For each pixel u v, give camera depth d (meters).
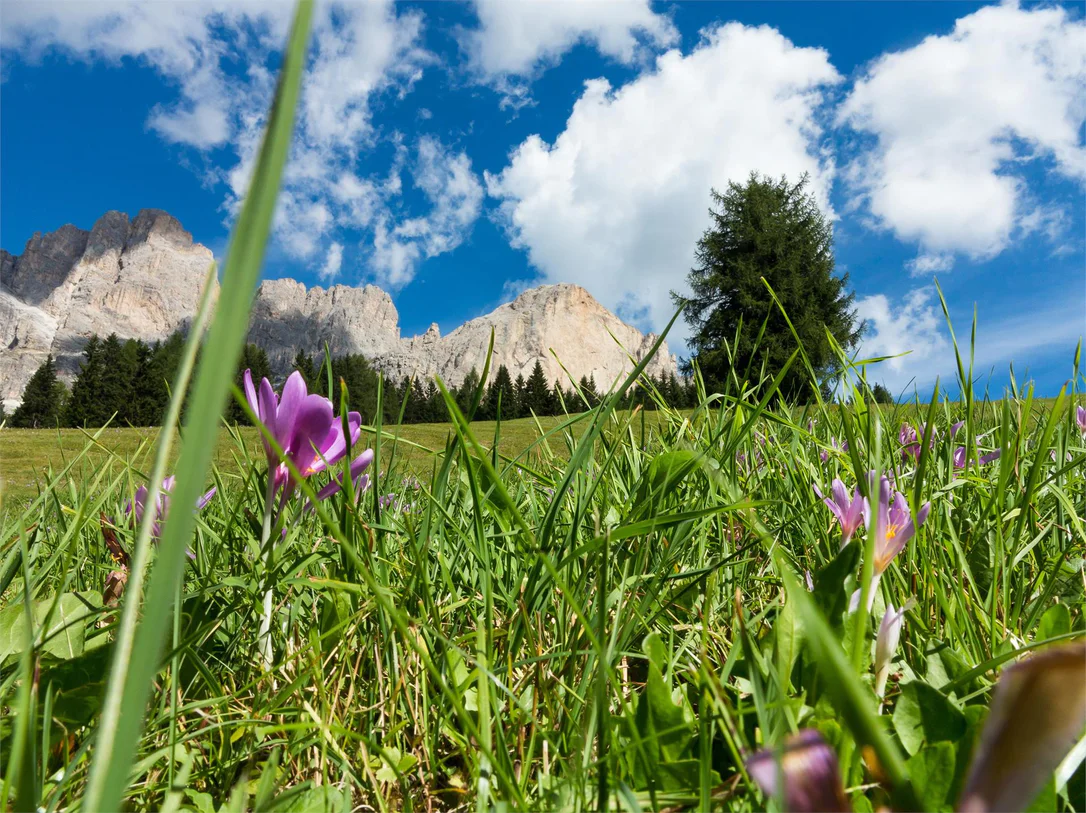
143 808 1.06
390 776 1.17
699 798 0.89
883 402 2.97
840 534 1.93
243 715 1.30
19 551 1.62
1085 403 3.04
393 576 1.78
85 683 1.11
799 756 0.34
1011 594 1.75
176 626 1.15
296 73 0.25
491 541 1.93
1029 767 0.29
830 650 0.34
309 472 1.38
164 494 1.70
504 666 1.38
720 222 53.34
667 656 1.33
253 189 0.25
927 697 1.00
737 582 1.77
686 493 2.16
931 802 0.86
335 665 1.48
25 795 0.59
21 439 11.73
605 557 1.06
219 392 0.26
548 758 1.16
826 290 48.81
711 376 39.91
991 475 2.40
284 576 1.42
